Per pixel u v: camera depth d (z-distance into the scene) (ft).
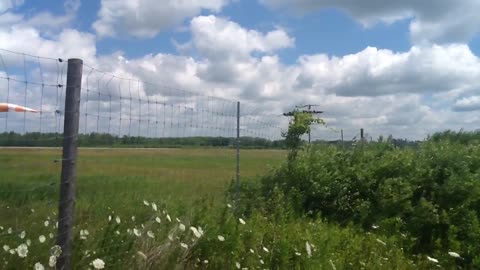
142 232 19.53
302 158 34.55
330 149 36.06
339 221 31.01
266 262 21.06
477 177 30.04
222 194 36.37
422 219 28.17
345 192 32.01
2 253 16.39
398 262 23.38
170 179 53.62
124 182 48.29
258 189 33.50
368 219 30.14
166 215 21.75
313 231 25.44
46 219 20.98
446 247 26.99
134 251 18.45
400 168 32.63
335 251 23.38
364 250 24.00
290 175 33.17
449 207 29.07
